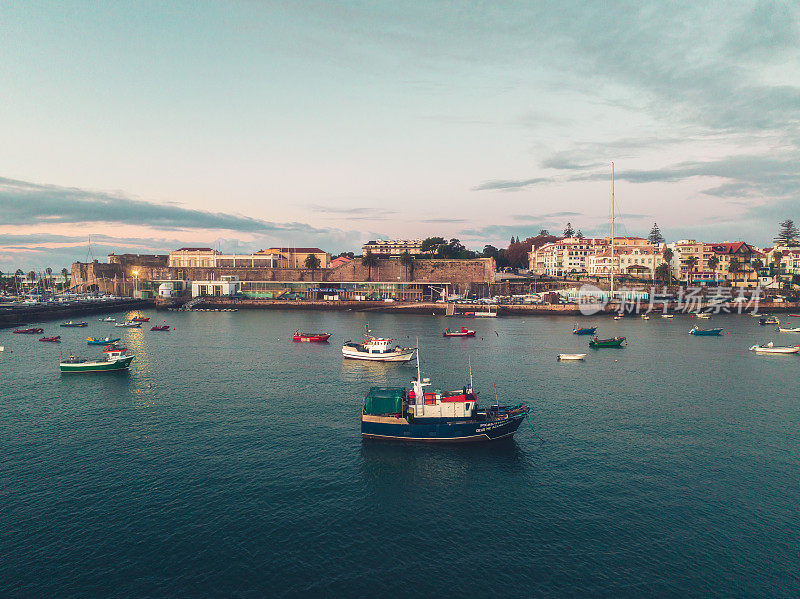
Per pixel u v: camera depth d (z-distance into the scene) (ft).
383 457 152.15
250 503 122.62
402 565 99.09
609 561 100.37
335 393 224.74
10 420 183.93
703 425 180.24
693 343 379.14
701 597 89.76
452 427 161.68
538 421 185.37
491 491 130.41
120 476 136.36
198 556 100.89
